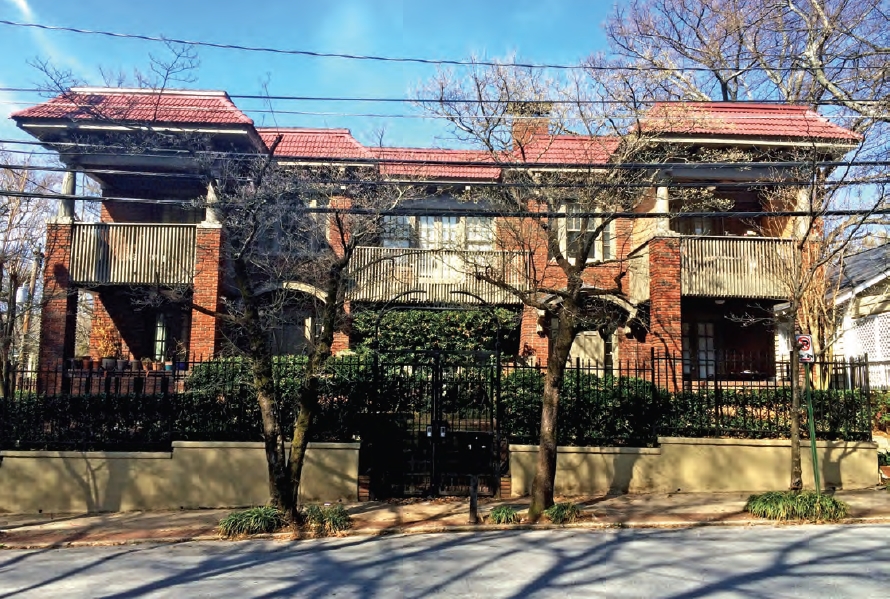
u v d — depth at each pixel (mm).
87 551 9977
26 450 12664
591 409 13641
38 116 16312
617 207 13477
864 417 13797
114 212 20406
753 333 20750
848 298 21359
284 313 18672
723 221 20484
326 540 10336
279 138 12977
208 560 9148
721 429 13641
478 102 12742
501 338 19375
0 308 21172
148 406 13016
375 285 18953
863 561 8477
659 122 14078
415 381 13562
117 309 20406
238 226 12016
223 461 12617
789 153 16906
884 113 17234
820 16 21625
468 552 9297
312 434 13133
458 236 16516
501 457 13516
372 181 12242
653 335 17578
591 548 9391
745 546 9422
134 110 15672
